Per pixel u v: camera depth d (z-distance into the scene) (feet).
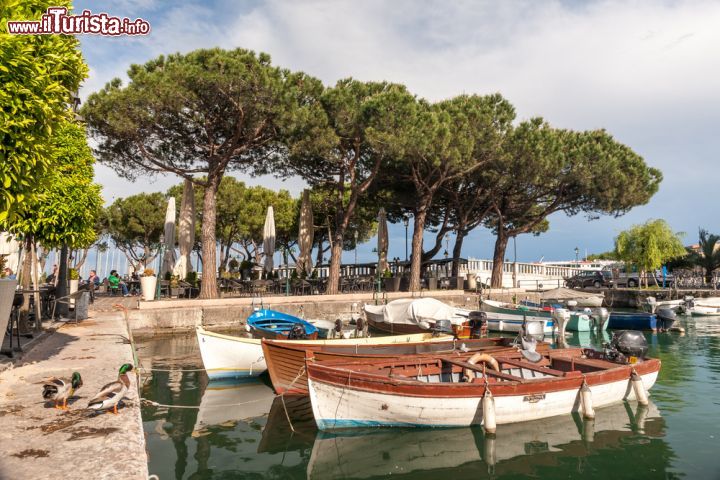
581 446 24.32
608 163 86.07
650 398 33.68
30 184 18.70
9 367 23.25
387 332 62.90
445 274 117.91
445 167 80.74
